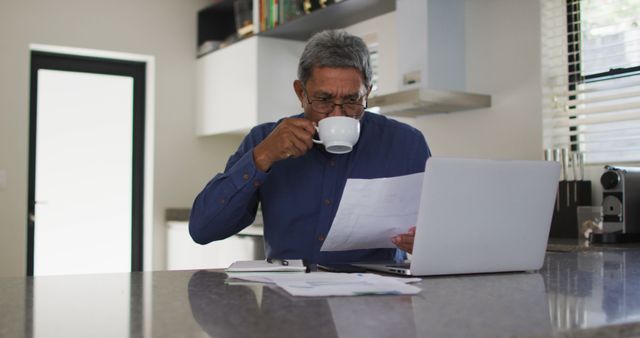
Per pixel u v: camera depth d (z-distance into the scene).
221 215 1.54
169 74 4.39
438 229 1.20
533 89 2.62
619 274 1.29
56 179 4.27
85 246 4.35
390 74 3.21
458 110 2.89
